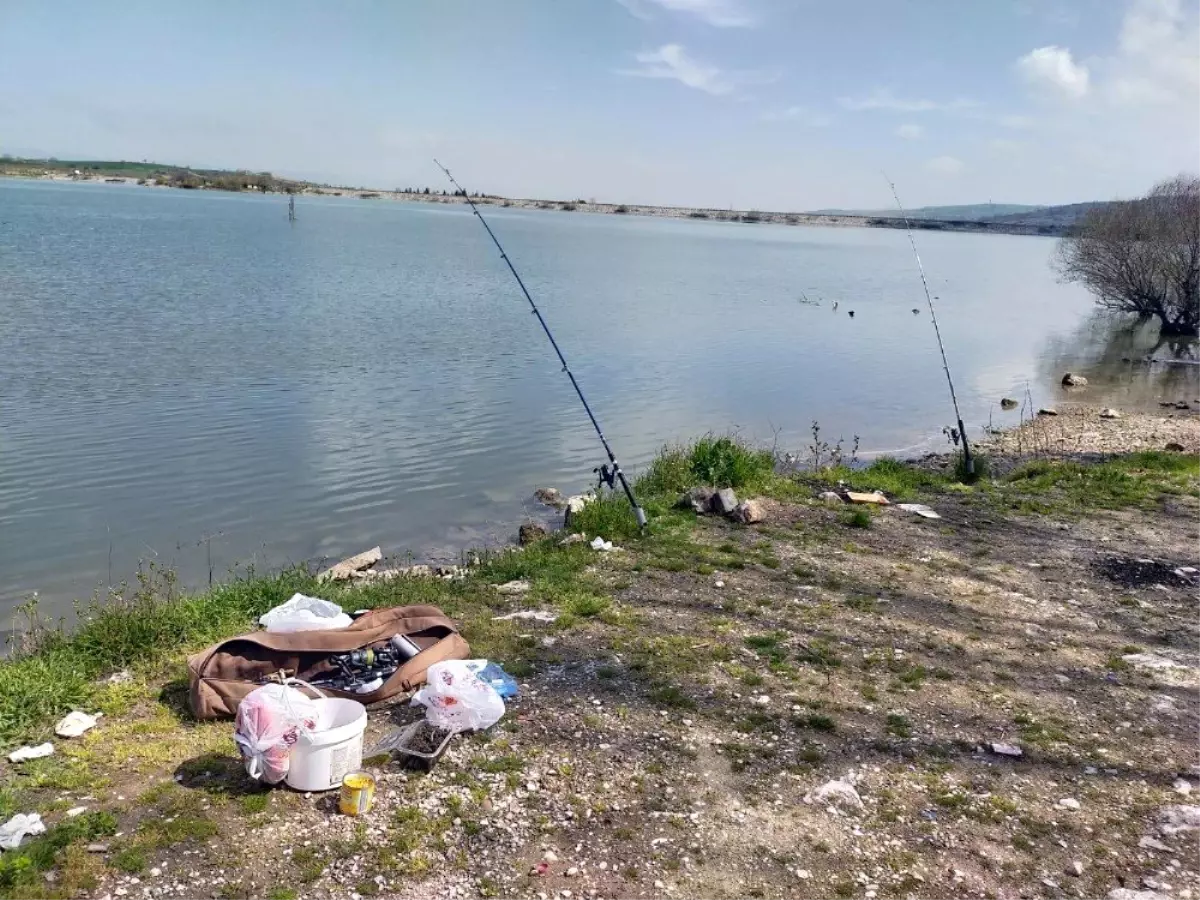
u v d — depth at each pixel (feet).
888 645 20.49
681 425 55.16
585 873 12.27
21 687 16.16
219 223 247.70
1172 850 13.15
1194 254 109.81
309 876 11.84
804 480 37.14
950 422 60.44
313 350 70.95
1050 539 29.22
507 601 22.84
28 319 75.92
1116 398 71.05
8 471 38.78
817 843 13.12
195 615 20.04
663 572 25.18
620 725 16.38
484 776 14.52
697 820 13.57
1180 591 24.47
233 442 44.93
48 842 12.09
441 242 237.66
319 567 28.68
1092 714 17.39
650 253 254.47
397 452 45.03
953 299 164.35
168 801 13.37
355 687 16.94
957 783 14.84
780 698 17.62
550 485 41.04
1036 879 12.46
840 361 84.84
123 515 34.58
